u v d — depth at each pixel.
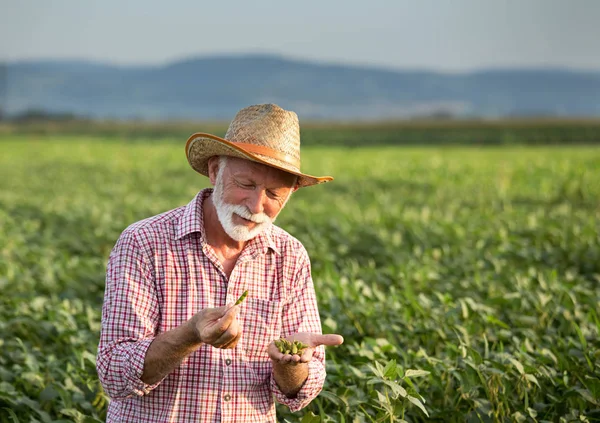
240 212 2.90
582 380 4.55
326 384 4.62
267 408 3.10
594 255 9.12
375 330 5.82
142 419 2.97
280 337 3.10
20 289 7.70
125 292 2.91
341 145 59.00
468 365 4.33
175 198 18.77
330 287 7.13
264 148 2.90
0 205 16.39
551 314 6.11
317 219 12.52
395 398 3.61
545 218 12.57
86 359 5.10
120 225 12.00
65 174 26.95
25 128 93.50
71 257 10.40
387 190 21.53
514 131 69.31
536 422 4.16
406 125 87.81
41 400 4.55
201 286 2.99
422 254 10.02
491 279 7.60
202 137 2.87
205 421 2.96
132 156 37.94
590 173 22.47
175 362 2.79
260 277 3.07
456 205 16.69
